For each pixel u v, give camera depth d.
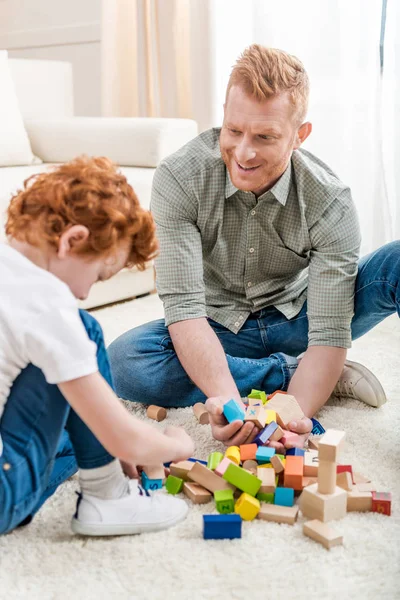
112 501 0.95
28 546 0.93
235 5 2.65
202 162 1.34
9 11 3.57
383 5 2.34
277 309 1.46
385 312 1.38
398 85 2.33
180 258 1.33
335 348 1.30
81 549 0.92
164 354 1.38
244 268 1.42
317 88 2.51
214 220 1.36
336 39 2.43
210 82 2.70
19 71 2.73
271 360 1.41
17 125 2.47
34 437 0.88
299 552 0.91
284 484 1.05
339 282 1.32
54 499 1.06
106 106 2.98
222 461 1.05
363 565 0.88
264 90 1.16
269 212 1.34
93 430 0.86
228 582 0.85
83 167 0.91
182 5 2.82
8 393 0.87
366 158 2.46
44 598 0.83
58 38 3.38
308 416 1.24
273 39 2.57
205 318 1.33
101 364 0.94
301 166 1.33
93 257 0.90
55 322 0.82
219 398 1.17
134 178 2.17
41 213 0.88
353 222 1.34
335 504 0.98
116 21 2.90
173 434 1.04
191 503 1.05
